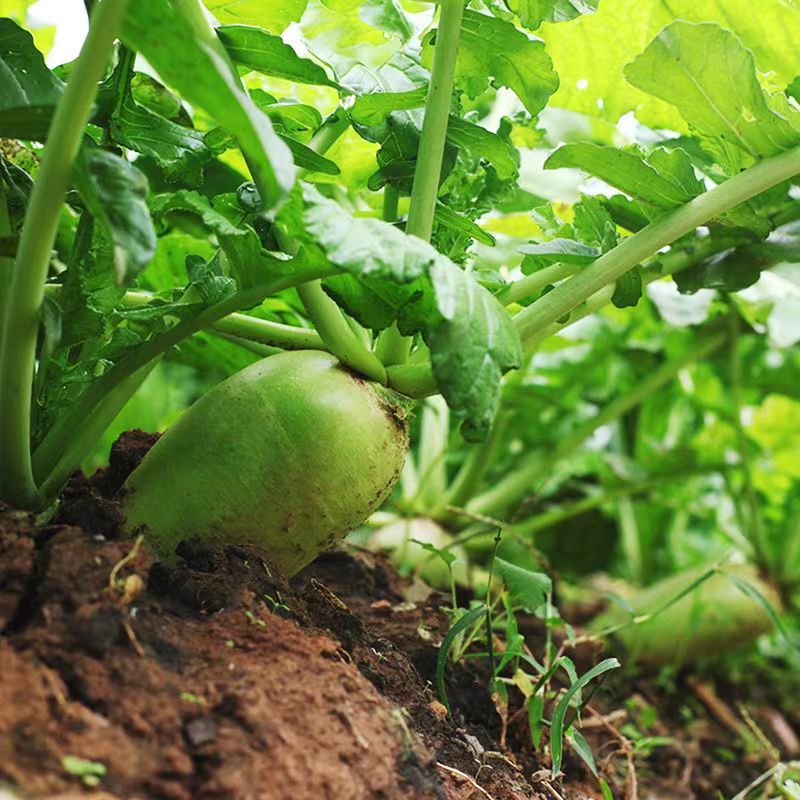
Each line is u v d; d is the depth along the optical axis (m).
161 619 0.33
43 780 0.25
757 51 0.57
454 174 0.51
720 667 0.85
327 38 0.50
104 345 0.42
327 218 0.32
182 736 0.28
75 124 0.30
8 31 0.38
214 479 0.38
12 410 0.34
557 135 0.69
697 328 0.81
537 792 0.41
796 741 0.76
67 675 0.28
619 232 0.62
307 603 0.41
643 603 0.79
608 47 0.59
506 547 0.78
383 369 0.42
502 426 0.77
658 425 1.00
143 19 0.28
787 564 0.83
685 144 0.56
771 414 0.95
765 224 0.49
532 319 0.43
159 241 0.58
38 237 0.31
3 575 0.31
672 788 0.60
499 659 0.50
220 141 0.45
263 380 0.40
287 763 0.29
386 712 0.34
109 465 0.44
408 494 0.75
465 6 0.44
